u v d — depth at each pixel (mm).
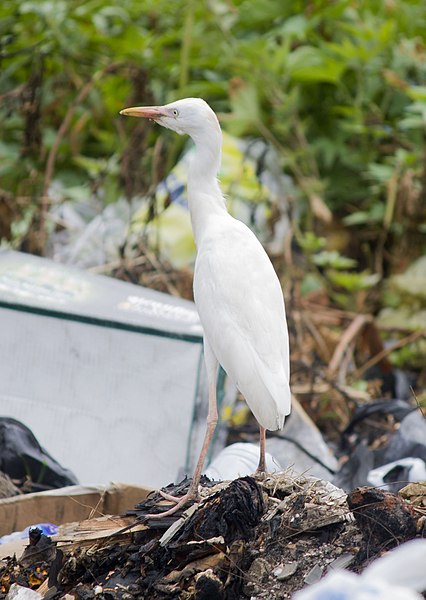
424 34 14992
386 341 12320
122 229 12328
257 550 5453
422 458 8484
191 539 5547
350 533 5430
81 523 6000
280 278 11820
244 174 12414
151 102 12773
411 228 12922
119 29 14383
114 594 5324
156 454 8070
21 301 8391
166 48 14312
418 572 3045
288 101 13117
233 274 6004
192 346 8156
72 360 8281
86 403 8211
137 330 8203
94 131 14164
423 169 12680
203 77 14180
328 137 14258
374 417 9844
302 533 5504
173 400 8125
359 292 12453
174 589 5250
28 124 12312
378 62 14039
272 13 14656
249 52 13438
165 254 11992
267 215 12266
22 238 11781
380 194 13773
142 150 11906
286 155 12969
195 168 6703
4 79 14055
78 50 13852
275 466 7355
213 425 5957
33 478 7738
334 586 2969
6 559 6102
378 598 2902
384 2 15047
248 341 5852
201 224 6613
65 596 5426
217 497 5754
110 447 8109
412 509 5469
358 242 13719
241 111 12875
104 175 12305
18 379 8312
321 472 8656
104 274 11469
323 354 11281
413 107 12797
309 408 10383
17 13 14070
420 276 12453
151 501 6047
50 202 11961
